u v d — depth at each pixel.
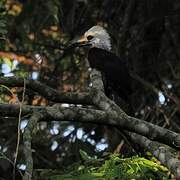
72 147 13.38
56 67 14.05
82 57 14.34
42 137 13.75
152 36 14.60
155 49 14.44
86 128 13.84
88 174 7.29
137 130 8.05
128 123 8.05
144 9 14.36
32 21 14.05
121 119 8.06
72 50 14.34
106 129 13.55
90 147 13.29
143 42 14.22
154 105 13.50
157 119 13.05
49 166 13.14
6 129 13.59
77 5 14.62
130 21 14.17
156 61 14.27
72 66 14.38
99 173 7.30
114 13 14.53
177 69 14.01
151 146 8.19
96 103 8.44
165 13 14.22
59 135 13.90
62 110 8.02
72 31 14.31
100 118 8.06
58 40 14.51
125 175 7.33
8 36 13.70
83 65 14.27
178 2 14.44
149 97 13.66
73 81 14.15
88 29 13.45
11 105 8.08
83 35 13.48
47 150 13.64
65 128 13.99
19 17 13.85
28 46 14.22
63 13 14.36
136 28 14.20
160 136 7.98
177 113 13.40
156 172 7.71
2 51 13.14
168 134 7.98
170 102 13.35
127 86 10.65
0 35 9.66
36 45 14.27
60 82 14.08
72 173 7.63
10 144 12.86
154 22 14.62
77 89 14.08
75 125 13.77
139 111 13.56
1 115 8.09
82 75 14.22
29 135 7.49
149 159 8.48
